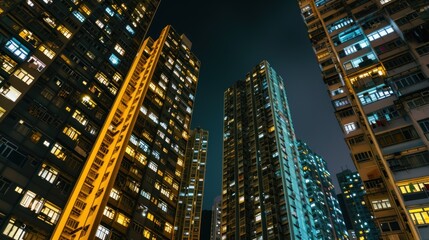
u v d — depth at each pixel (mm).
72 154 34562
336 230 117750
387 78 34031
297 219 73812
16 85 32125
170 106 63844
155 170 50906
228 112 118062
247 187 87188
